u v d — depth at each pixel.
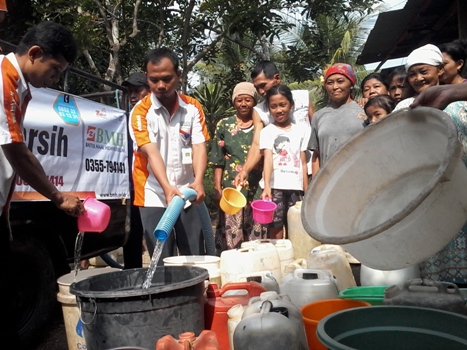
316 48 14.83
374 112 4.01
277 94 4.25
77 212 2.76
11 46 3.40
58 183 3.56
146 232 3.60
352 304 2.32
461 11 6.92
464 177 1.74
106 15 10.04
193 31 10.30
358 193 2.09
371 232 1.62
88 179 3.92
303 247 3.65
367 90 4.89
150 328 2.15
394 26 9.04
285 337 1.97
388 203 2.03
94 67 9.13
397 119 2.00
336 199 2.05
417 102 1.98
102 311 2.15
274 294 2.30
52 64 2.46
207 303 2.53
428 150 1.93
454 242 2.76
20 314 3.41
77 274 3.12
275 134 4.30
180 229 3.62
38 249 3.51
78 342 2.93
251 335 1.98
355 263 3.27
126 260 4.81
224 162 4.64
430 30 9.11
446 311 1.84
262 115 4.51
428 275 2.83
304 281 2.61
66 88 3.86
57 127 3.56
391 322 1.84
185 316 2.24
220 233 4.52
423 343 1.79
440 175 1.58
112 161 4.29
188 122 3.61
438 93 1.97
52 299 3.63
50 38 2.43
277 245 3.46
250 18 9.02
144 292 2.12
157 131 3.48
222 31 10.17
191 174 3.71
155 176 3.30
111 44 9.25
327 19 14.82
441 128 1.80
